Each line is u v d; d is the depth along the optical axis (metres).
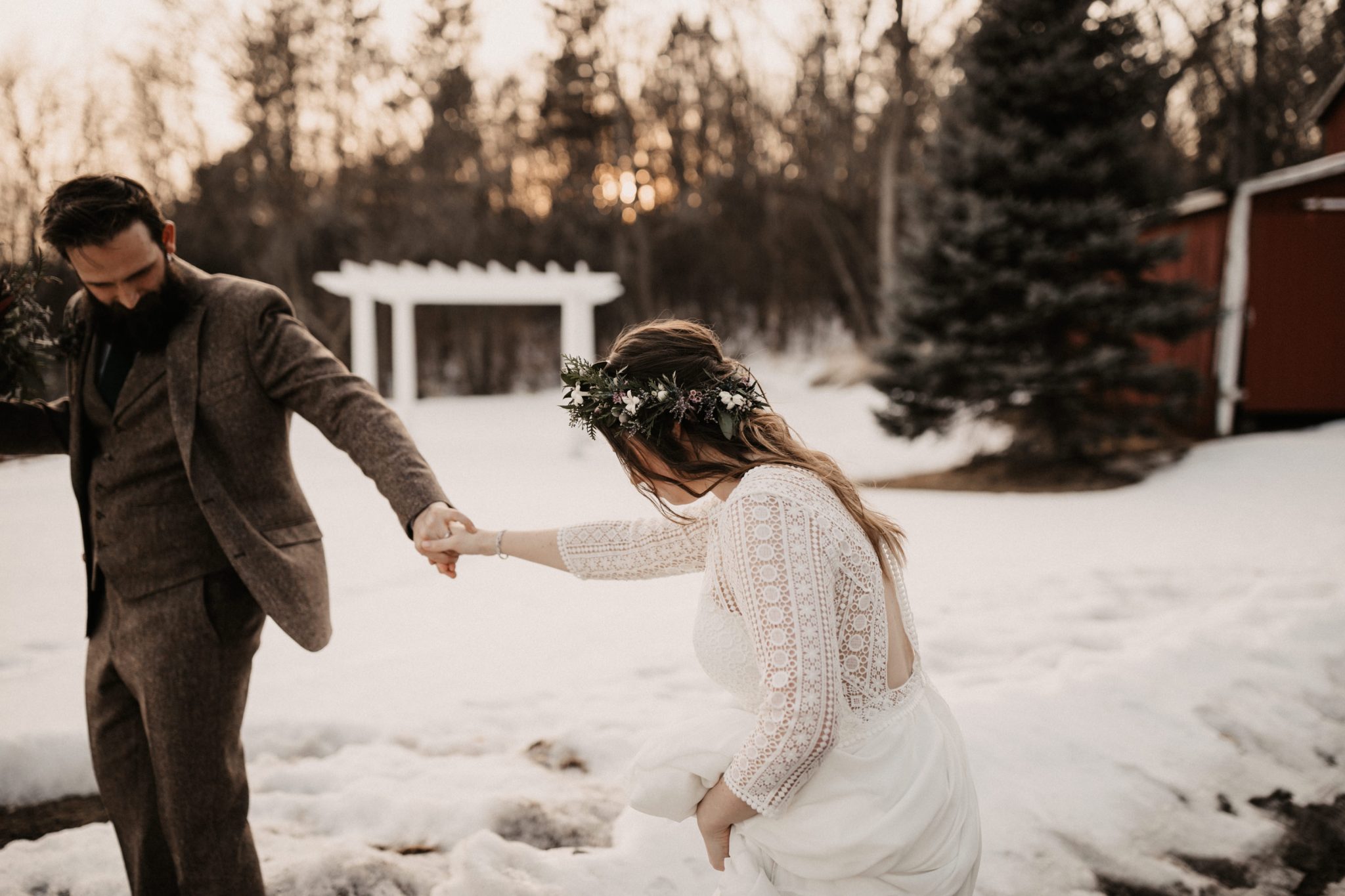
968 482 9.66
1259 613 4.21
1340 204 10.62
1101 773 2.88
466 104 25.75
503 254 25.83
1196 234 11.50
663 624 4.75
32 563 6.44
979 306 9.70
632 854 2.45
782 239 26.25
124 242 1.76
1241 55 19.72
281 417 1.98
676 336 1.64
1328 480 8.25
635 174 26.78
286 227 23.81
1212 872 2.48
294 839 2.65
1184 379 9.48
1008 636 4.31
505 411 20.27
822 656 1.37
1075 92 9.55
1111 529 7.06
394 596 5.45
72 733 3.14
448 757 3.20
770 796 1.41
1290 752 3.06
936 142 10.14
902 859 1.49
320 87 24.53
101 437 1.92
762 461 1.58
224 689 1.88
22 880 2.41
